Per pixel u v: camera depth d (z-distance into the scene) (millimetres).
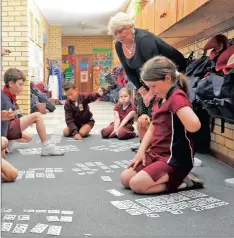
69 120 4008
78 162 2650
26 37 6070
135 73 2885
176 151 1887
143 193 1845
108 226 1413
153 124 2023
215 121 2967
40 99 7262
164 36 3689
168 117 1914
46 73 10414
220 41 2287
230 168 2525
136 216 1530
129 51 2654
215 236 1335
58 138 3914
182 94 1857
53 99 10289
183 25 2969
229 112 2037
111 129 3975
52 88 10297
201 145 3064
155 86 1877
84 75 14219
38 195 1813
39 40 8641
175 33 3453
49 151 2895
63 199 1753
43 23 9742
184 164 1895
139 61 2625
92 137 4031
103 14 9703
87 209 1609
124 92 4016
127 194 1848
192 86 2439
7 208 1603
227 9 2305
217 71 2170
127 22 2508
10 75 2820
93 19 10469
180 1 2721
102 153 3029
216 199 1784
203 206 1673
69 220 1472
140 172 1849
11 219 1465
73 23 11195
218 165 2629
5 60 6086
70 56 14133
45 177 2189
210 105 2205
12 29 6059
